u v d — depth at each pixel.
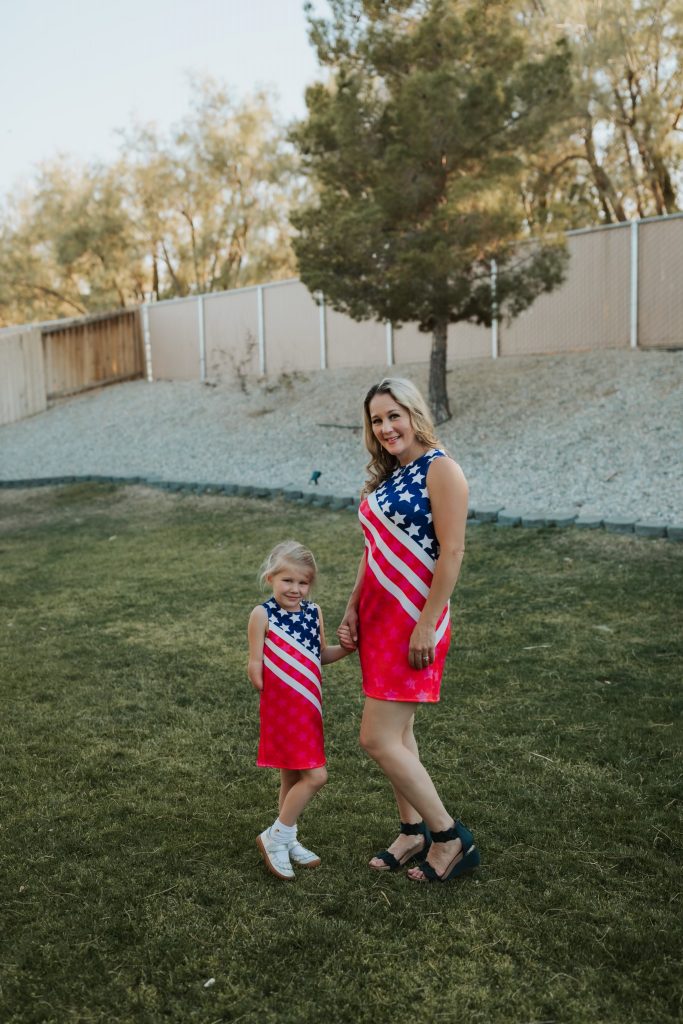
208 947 2.55
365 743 2.85
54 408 20.08
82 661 5.31
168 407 17.55
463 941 2.54
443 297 10.77
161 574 7.59
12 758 3.91
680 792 3.40
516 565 6.98
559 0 15.17
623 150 16.73
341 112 10.62
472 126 10.45
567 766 3.67
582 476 9.23
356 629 3.03
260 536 8.81
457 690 4.59
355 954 2.50
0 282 27.66
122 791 3.57
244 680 4.89
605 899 2.72
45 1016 2.29
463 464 10.42
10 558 8.73
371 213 10.42
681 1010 2.24
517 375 13.16
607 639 5.22
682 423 9.84
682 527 7.14
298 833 3.19
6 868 2.99
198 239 27.38
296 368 17.88
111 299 26.28
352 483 10.72
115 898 2.80
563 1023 2.21
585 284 13.44
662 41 15.22
